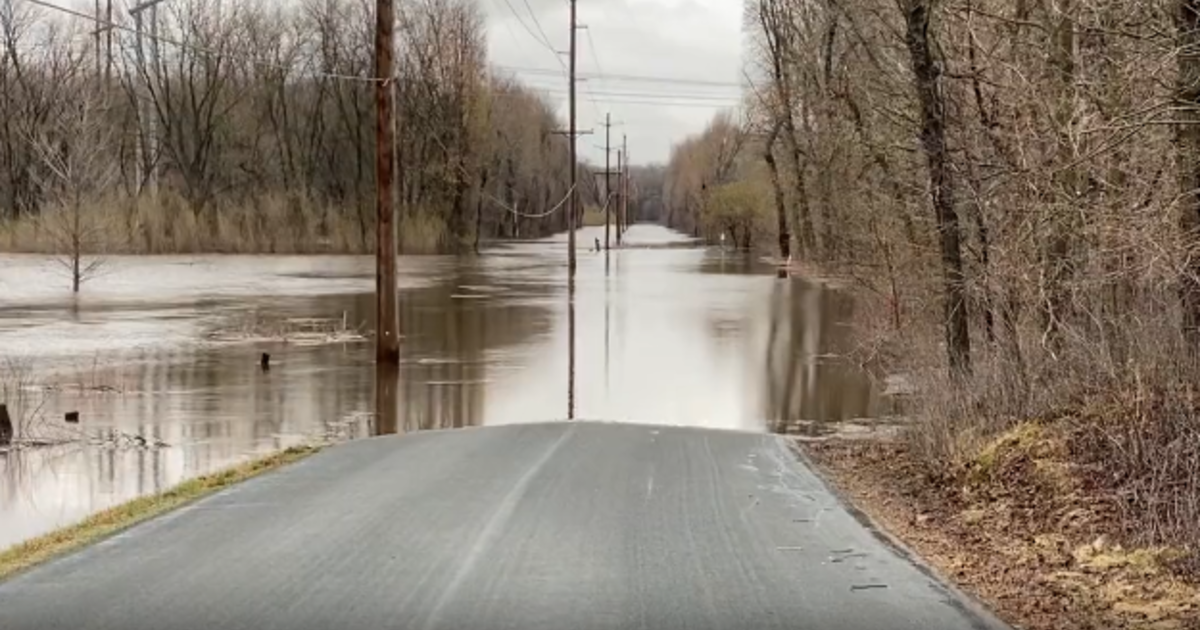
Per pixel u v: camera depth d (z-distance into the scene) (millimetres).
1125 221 10148
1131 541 7816
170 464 13586
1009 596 6855
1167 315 10133
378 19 22422
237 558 7691
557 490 10445
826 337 29438
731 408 19000
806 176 47781
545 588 6934
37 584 7008
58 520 10477
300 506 9641
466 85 76812
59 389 19641
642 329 31266
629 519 9109
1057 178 11586
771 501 10055
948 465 11164
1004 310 13109
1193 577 6965
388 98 22484
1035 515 8930
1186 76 8836
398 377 21750
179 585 6965
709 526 8867
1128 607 6535
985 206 13516
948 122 14695
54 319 31750
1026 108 13258
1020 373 11977
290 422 16859
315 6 78312
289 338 27766
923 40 13969
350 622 6176
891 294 23422
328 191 79312
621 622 6219
